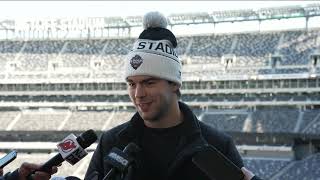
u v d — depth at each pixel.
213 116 46.81
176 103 3.16
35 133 48.91
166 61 3.03
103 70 53.16
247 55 50.56
